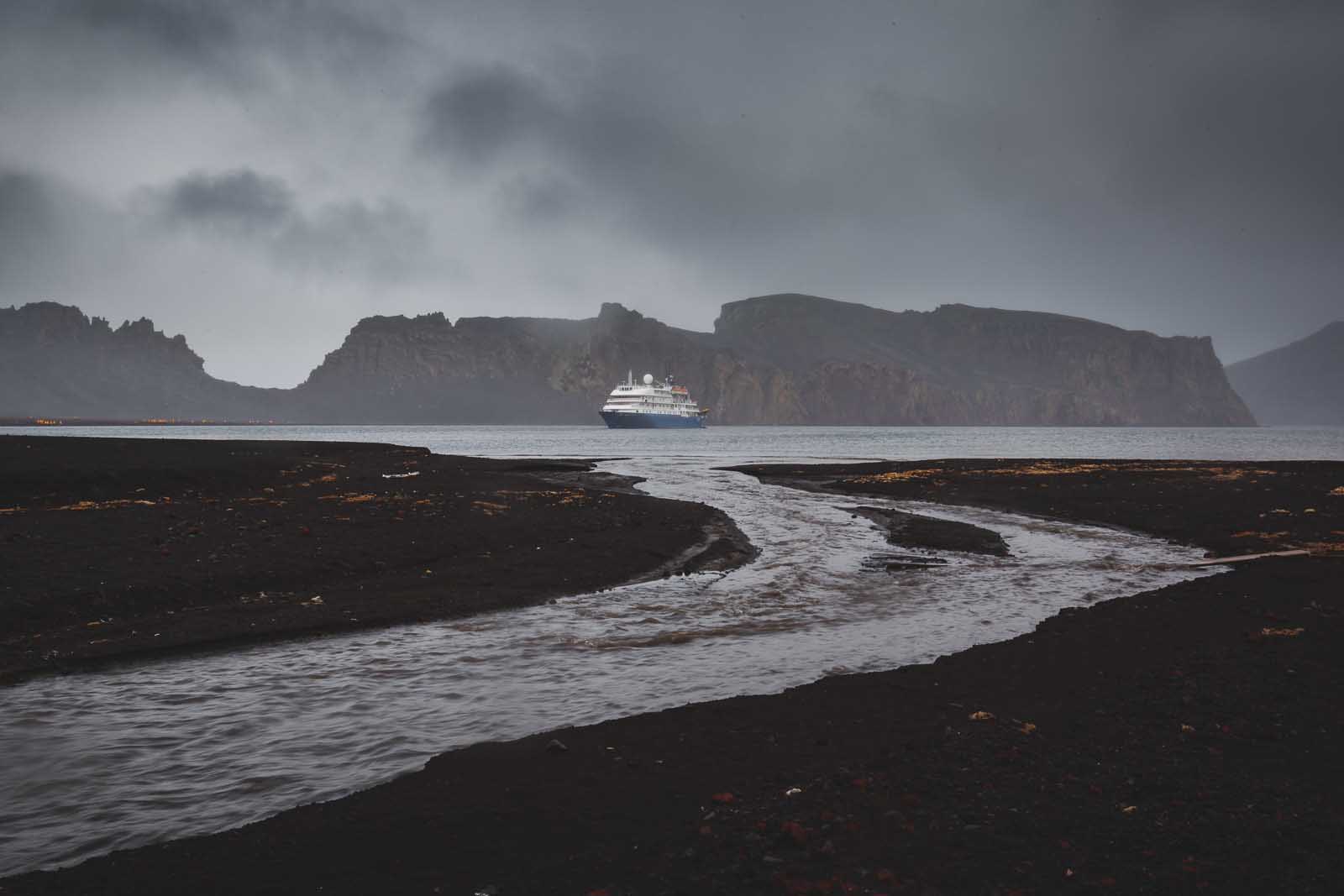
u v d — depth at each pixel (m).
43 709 12.06
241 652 15.36
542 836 7.64
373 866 7.08
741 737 10.45
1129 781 8.77
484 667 14.45
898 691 12.55
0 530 24.59
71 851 7.76
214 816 8.51
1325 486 51.88
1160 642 15.59
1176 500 45.00
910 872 6.77
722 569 25.27
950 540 31.56
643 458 108.25
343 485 43.53
